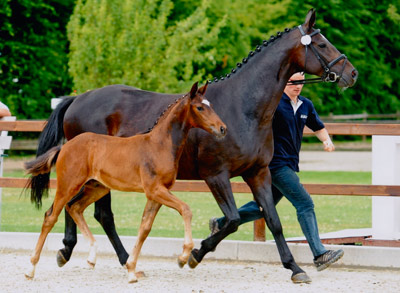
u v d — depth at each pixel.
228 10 40.19
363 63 45.09
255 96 9.55
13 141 35.72
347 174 26.81
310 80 9.88
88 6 28.27
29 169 9.59
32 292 8.62
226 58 39.78
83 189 10.05
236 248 11.09
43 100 38.00
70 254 10.27
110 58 27.58
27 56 36.41
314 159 35.84
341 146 45.25
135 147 9.18
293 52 9.62
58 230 14.36
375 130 10.78
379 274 10.20
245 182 10.95
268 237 14.48
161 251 11.31
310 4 43.69
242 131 9.45
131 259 9.20
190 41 29.38
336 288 8.99
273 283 9.33
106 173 9.30
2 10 32.78
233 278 9.70
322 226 15.44
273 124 10.08
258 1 41.88
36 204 10.38
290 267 9.45
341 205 19.67
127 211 17.75
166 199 8.91
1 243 11.85
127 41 27.67
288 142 10.06
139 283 9.22
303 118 10.16
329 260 9.63
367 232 12.45
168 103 10.02
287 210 18.69
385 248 10.56
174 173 9.08
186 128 9.03
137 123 10.10
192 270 10.34
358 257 10.66
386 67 47.12
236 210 9.45
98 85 27.62
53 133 10.95
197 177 9.85
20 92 37.50
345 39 44.22
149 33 28.27
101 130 10.38
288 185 9.92
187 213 8.79
